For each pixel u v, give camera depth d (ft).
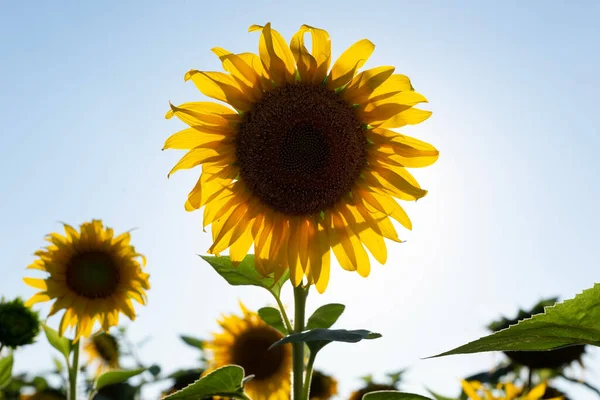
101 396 27.30
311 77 15.81
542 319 8.84
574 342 9.09
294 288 14.62
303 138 16.15
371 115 15.87
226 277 15.55
